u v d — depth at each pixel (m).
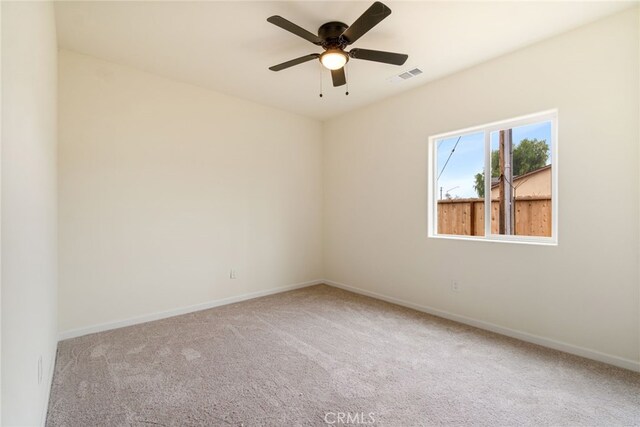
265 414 1.69
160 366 2.19
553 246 2.45
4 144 0.86
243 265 3.84
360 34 2.08
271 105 4.03
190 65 2.95
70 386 1.93
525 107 2.59
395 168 3.69
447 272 3.17
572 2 2.04
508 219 2.88
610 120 2.18
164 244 3.20
